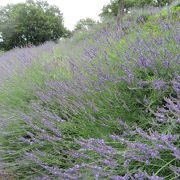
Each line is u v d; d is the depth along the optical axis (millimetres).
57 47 7551
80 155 1951
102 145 1786
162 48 2594
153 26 3424
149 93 2426
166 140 1530
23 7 23969
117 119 2072
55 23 24203
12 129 2879
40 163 2094
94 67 2943
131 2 15070
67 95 2852
